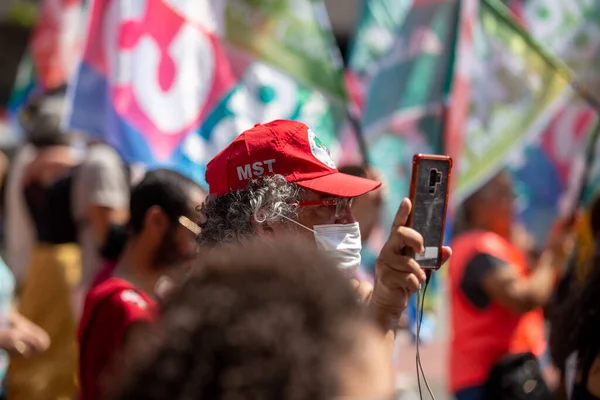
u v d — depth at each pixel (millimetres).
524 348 4570
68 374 4965
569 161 5809
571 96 5332
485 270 4520
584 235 4051
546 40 5500
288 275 1062
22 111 5770
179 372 981
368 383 1043
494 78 4832
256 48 4121
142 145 3889
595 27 5492
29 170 5262
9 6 14164
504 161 4840
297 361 973
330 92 4191
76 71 3898
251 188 2230
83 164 4992
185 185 3014
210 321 1001
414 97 4617
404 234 2070
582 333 3219
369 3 4832
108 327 2643
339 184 2260
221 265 1096
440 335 7449
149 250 2975
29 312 5035
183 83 3979
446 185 2160
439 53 4609
